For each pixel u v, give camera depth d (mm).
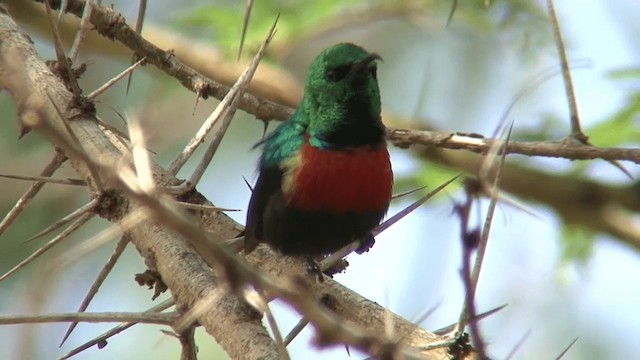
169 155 16266
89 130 8031
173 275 6781
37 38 14836
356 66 9977
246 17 8156
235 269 4059
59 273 12922
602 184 13633
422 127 14039
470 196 4105
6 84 4387
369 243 10562
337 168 9867
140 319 5887
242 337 6070
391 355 4320
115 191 7426
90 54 15047
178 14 13789
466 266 4109
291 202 9961
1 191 15055
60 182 7633
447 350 6898
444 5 14031
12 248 14594
